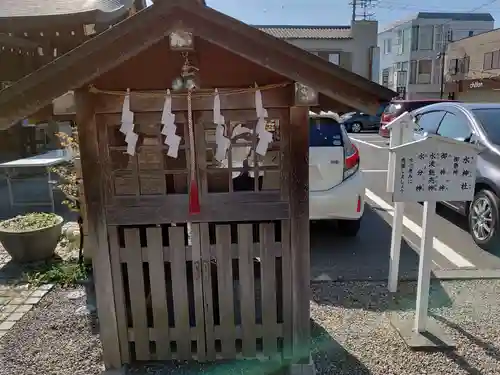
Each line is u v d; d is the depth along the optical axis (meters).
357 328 2.97
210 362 2.59
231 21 1.86
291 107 2.21
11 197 6.22
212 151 2.37
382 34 37.06
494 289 3.48
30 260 4.11
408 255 4.26
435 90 31.84
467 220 5.03
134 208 2.33
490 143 4.54
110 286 2.42
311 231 5.02
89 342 2.86
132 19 1.87
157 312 2.49
